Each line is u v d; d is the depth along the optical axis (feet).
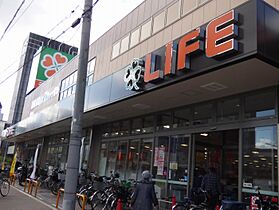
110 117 47.47
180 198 33.37
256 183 25.84
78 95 24.21
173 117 37.47
